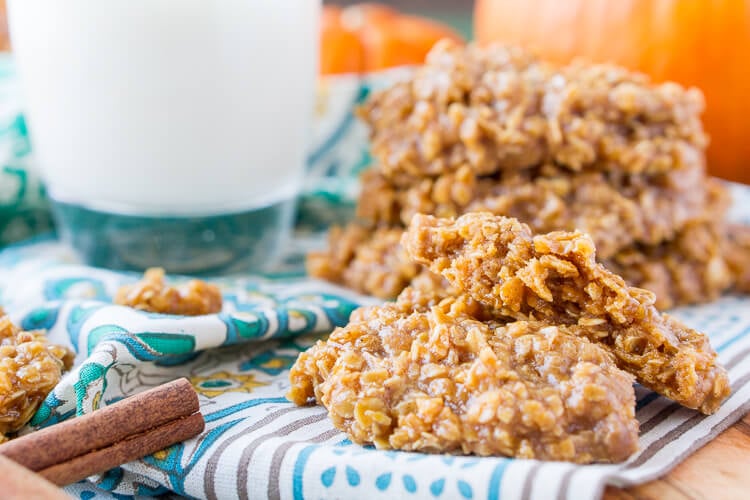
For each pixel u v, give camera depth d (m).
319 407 0.25
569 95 0.29
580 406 0.22
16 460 0.22
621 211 0.29
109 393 0.25
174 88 0.30
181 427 0.23
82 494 0.24
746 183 0.39
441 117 0.30
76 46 0.30
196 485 0.23
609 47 0.39
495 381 0.23
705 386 0.24
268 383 0.26
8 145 0.36
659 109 0.30
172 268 0.33
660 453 0.23
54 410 0.24
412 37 0.46
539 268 0.24
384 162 0.31
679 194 0.30
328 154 0.41
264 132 0.32
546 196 0.29
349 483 0.22
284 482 0.22
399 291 0.30
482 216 0.25
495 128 0.29
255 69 0.31
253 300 0.30
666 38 0.38
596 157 0.30
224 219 0.32
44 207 0.37
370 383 0.23
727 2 0.37
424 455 0.22
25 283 0.31
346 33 0.46
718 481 0.22
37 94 0.31
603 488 0.21
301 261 0.35
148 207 0.32
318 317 0.28
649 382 0.24
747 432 0.24
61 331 0.27
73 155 0.31
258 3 0.31
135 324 0.26
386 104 0.31
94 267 0.33
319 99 0.40
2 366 0.24
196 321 0.26
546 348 0.23
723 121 0.38
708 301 0.31
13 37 0.31
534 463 0.21
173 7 0.30
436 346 0.24
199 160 0.31
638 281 0.30
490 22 0.43
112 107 0.30
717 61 0.38
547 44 0.40
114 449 0.23
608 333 0.24
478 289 0.25
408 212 0.31
